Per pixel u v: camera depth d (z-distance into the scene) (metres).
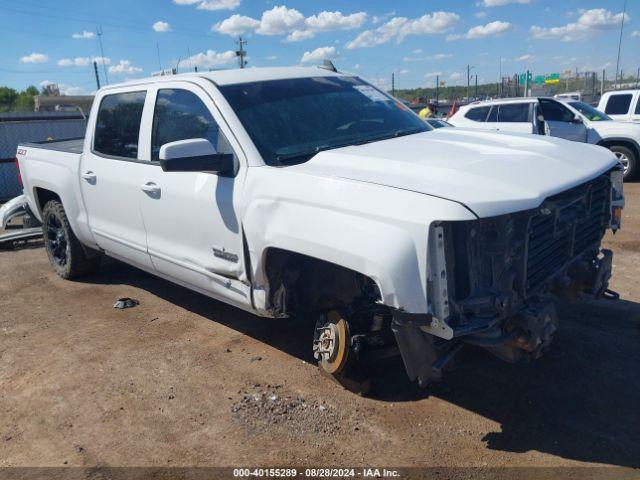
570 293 3.87
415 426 3.41
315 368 4.14
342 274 3.52
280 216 3.40
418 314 2.86
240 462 3.17
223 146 3.89
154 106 4.57
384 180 3.10
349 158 3.52
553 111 12.88
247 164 3.71
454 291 3.01
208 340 4.70
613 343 4.29
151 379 4.10
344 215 3.08
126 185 4.75
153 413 3.68
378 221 2.94
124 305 5.54
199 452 3.27
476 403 3.62
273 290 3.72
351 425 3.44
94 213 5.38
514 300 3.04
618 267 6.01
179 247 4.34
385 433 3.36
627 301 5.05
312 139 3.96
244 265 3.76
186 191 4.11
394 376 3.96
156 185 4.40
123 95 5.00
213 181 3.90
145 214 4.61
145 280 6.35
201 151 3.68
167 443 3.37
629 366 3.97
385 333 3.57
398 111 4.72
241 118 3.88
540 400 3.62
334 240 3.09
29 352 4.64
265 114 3.98
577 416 3.45
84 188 5.40
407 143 3.89
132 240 4.89
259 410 3.64
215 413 3.64
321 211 3.19
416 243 2.81
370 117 4.43
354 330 3.65
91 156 5.29
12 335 5.00
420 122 4.71
